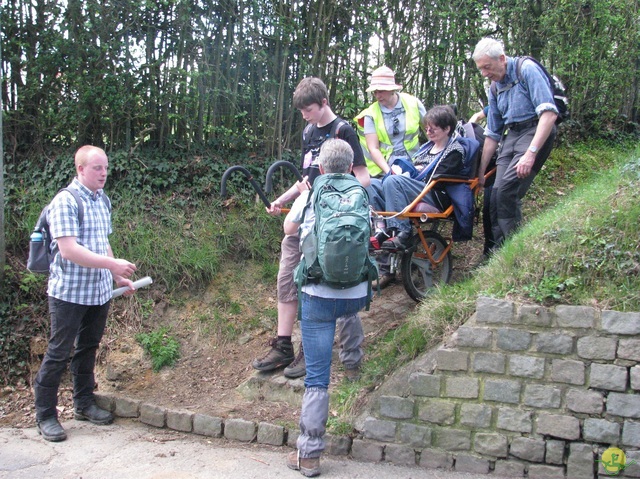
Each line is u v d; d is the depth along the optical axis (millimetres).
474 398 3783
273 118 6941
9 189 6172
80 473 3742
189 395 4727
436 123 5098
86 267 4121
